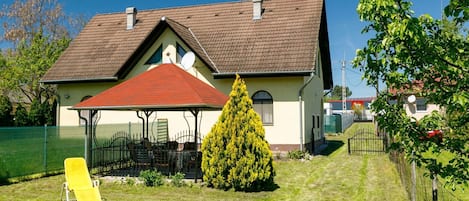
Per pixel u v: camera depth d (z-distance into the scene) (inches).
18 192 426.3
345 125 1723.7
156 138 753.6
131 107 468.1
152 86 507.2
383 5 140.8
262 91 741.3
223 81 761.0
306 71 687.1
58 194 418.0
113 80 815.1
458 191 395.2
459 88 139.9
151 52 810.8
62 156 555.2
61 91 878.4
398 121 159.8
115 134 602.5
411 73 152.5
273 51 749.9
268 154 414.0
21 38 1408.7
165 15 965.2
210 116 776.9
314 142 830.5
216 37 831.7
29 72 1221.1
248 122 407.8
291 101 722.8
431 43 142.3
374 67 157.6
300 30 781.9
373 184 452.4
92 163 543.2
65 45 1318.9
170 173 484.4
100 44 920.3
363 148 869.2
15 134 484.4
